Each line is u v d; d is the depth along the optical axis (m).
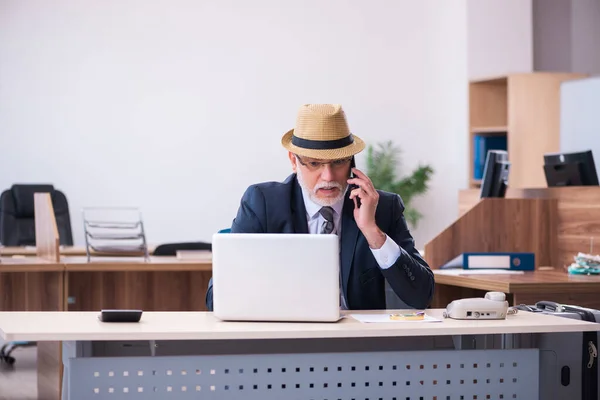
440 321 2.87
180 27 9.27
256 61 9.45
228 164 9.38
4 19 8.88
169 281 6.07
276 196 3.30
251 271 2.79
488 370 2.93
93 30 9.08
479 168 9.05
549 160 5.70
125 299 6.00
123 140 9.16
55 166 9.01
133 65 9.17
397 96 9.75
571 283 4.36
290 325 2.73
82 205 9.06
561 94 7.86
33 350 7.85
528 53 9.48
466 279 4.67
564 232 5.41
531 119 8.64
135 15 9.17
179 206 9.29
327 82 9.60
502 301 2.96
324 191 3.15
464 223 5.38
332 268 2.79
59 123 9.01
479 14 9.44
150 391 2.71
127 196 9.17
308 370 2.79
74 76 9.04
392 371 2.85
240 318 2.80
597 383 3.09
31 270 5.46
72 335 2.54
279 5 9.48
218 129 9.36
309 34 9.55
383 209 3.38
